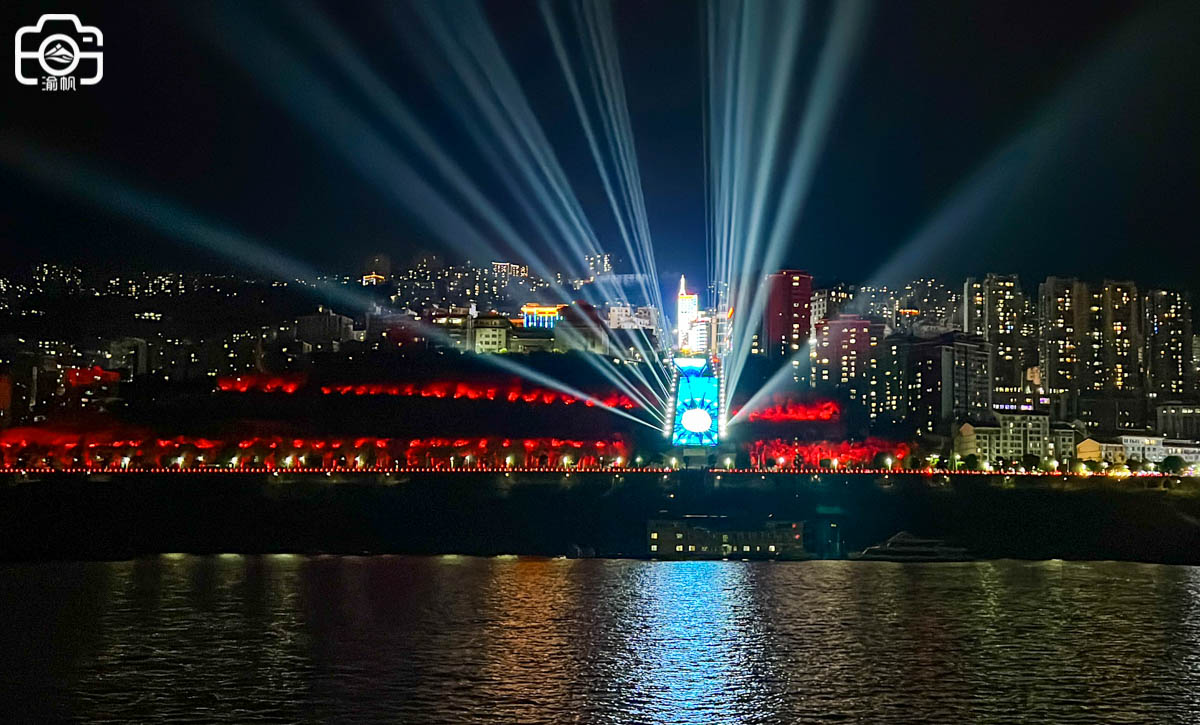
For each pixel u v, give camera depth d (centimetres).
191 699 15562
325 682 16450
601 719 14888
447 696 15800
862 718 15050
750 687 16400
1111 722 14925
